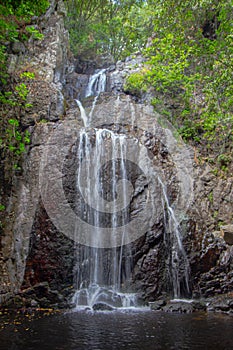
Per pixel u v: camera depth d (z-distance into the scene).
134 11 16.73
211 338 4.83
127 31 16.95
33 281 7.59
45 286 7.45
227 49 8.30
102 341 4.64
